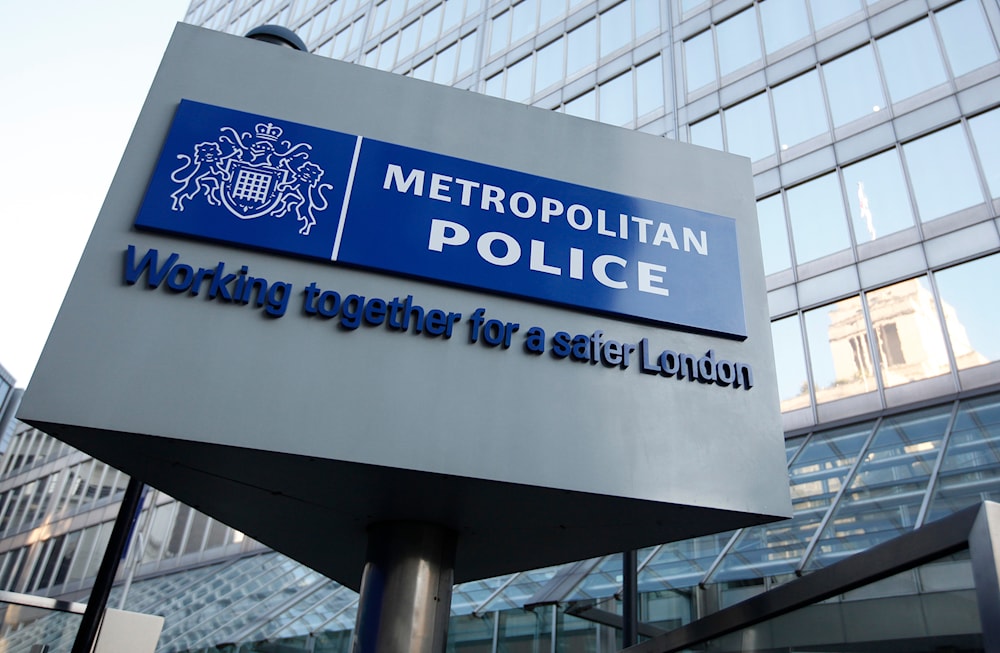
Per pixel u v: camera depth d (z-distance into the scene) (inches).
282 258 266.1
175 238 261.3
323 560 340.5
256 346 245.0
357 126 303.3
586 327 277.1
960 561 167.2
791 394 685.9
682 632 266.1
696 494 250.8
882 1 808.3
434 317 263.3
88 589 1273.4
